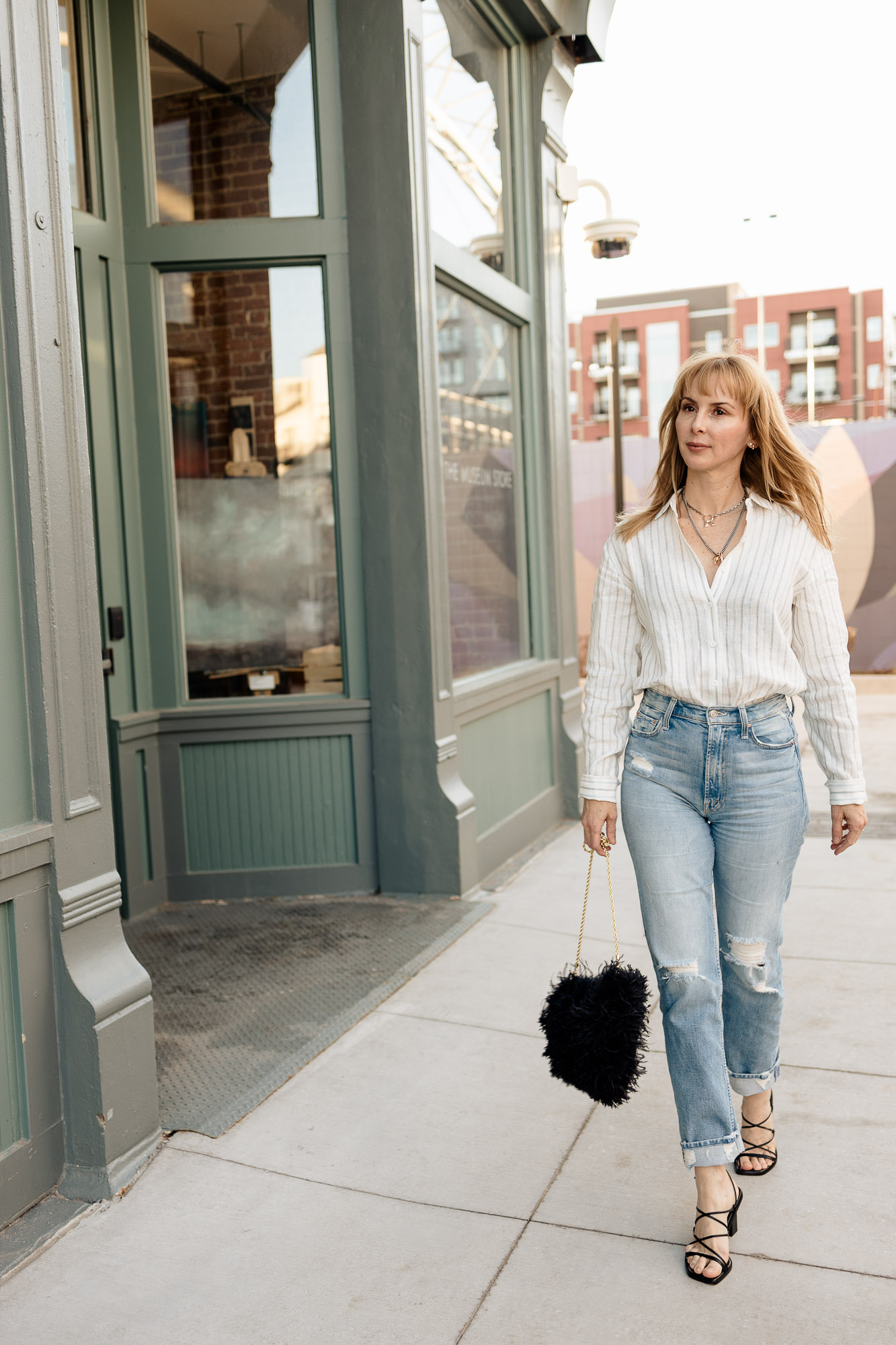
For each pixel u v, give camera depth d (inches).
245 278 173.6
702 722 82.0
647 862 82.7
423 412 169.8
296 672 180.5
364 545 174.4
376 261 168.2
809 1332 74.9
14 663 89.3
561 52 225.0
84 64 163.5
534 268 225.0
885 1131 101.3
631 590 87.3
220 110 170.6
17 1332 78.6
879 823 221.9
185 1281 83.7
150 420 173.0
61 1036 94.3
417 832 177.0
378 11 163.5
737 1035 91.1
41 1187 93.6
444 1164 99.0
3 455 88.2
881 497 572.7
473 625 201.2
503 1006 134.0
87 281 162.7
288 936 161.2
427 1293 81.3
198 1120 107.3
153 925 168.7
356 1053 122.0
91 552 95.6
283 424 176.2
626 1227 88.4
